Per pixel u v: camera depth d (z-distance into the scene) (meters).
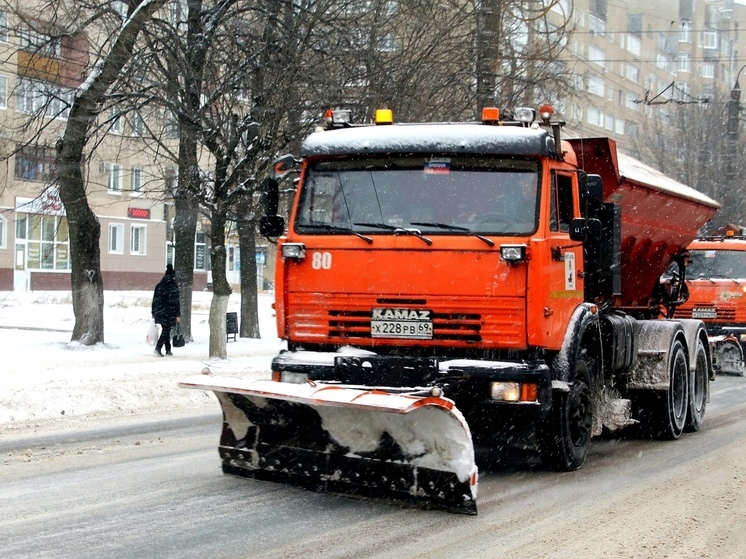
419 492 6.64
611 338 9.47
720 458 9.38
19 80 19.81
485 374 7.25
